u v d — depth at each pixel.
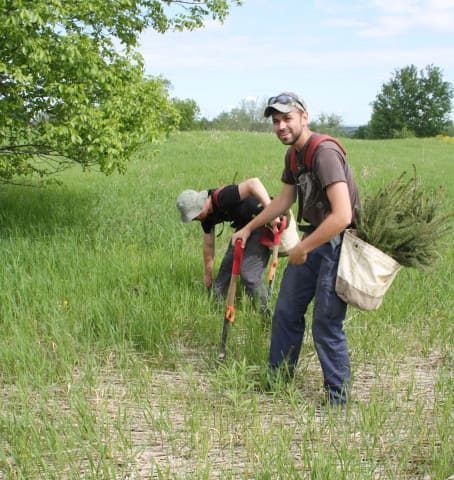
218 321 4.54
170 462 2.80
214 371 3.86
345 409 3.37
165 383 3.58
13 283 5.11
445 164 19.77
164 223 7.54
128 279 5.40
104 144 6.30
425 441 2.97
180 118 7.46
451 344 4.32
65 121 6.50
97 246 6.36
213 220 4.79
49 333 4.33
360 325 4.54
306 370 3.82
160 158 16.81
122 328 4.36
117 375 3.80
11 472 2.62
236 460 2.82
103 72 6.55
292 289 3.51
